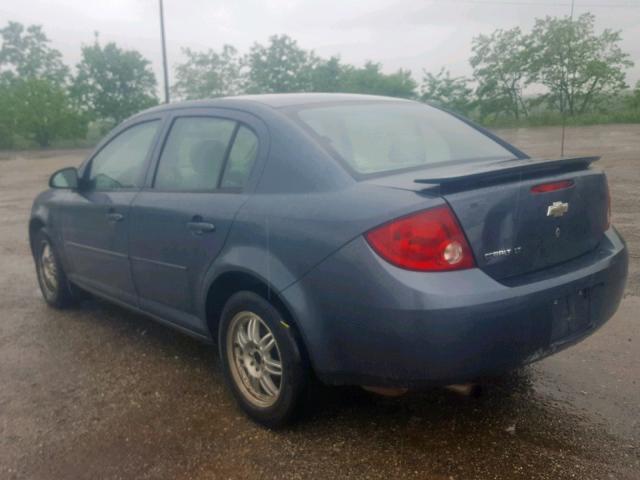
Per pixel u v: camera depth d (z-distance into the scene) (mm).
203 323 3762
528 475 2873
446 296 2662
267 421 3379
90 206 4656
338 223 2904
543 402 3529
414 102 4336
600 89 30734
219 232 3473
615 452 3020
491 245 2836
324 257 2924
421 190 2824
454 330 2666
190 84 45281
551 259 3080
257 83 44875
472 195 2805
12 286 6492
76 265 5062
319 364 3049
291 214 3115
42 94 36812
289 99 3830
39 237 5633
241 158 3590
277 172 3324
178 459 3174
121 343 4758
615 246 3402
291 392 3209
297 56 44812
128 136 4605
